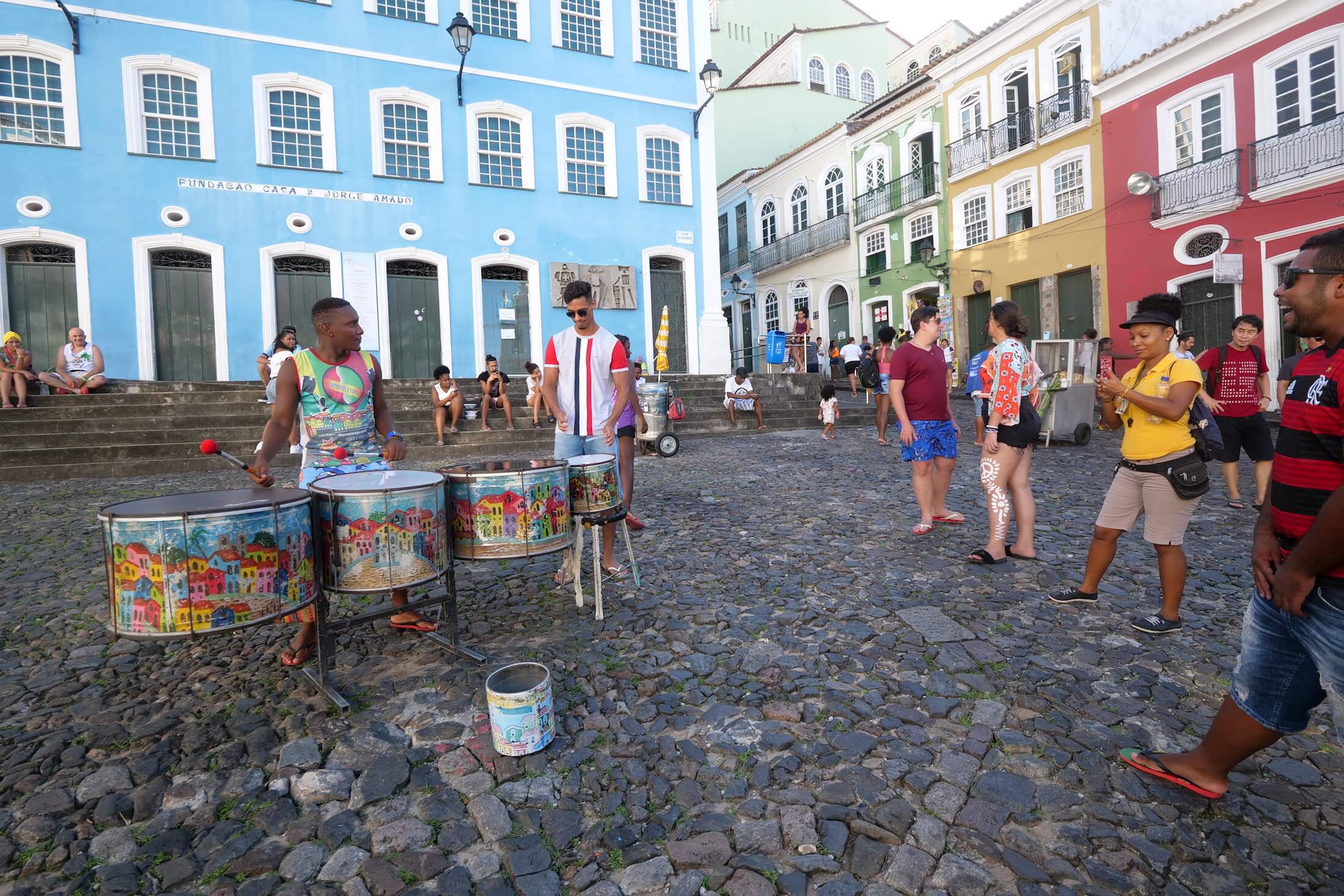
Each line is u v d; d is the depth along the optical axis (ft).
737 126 100.99
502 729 8.72
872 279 81.25
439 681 10.85
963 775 8.21
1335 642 5.76
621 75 58.18
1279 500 6.46
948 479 19.92
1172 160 52.95
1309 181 44.47
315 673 10.89
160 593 8.28
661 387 36.60
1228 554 16.43
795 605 13.85
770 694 10.28
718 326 62.13
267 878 6.83
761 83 105.81
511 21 54.24
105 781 8.35
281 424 11.09
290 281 48.37
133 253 43.62
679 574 15.99
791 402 55.01
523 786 8.18
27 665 11.68
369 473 11.16
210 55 45.24
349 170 49.16
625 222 58.65
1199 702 9.76
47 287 42.78
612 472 13.56
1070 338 61.62
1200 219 50.78
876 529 19.67
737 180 98.84
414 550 10.18
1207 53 49.62
